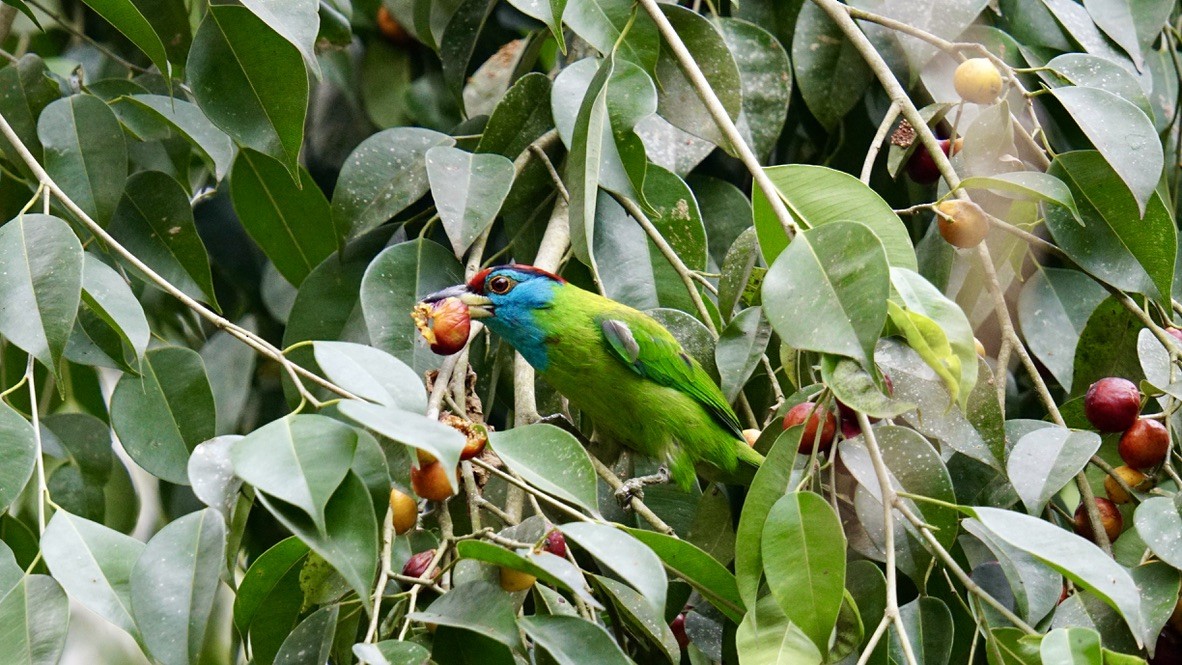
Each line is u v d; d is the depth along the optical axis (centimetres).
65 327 468
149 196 704
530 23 947
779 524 453
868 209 519
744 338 634
